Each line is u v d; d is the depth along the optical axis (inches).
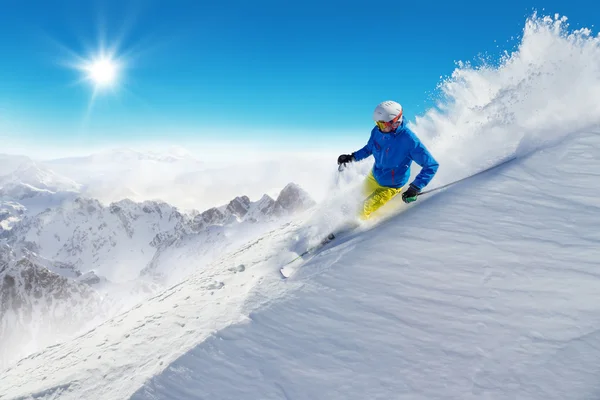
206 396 111.5
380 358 110.2
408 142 187.5
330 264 162.4
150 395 116.0
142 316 191.9
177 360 126.6
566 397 84.7
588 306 105.6
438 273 135.3
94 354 160.1
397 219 182.5
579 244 128.9
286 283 161.6
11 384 181.8
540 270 122.8
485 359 99.8
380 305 129.7
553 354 95.3
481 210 163.0
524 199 162.4
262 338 129.1
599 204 146.4
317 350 119.0
